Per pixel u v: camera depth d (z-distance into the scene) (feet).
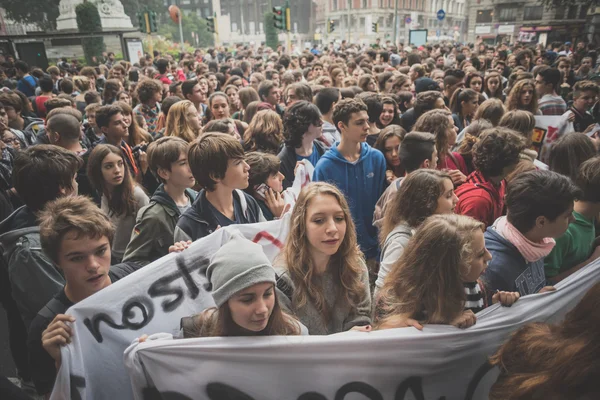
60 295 5.47
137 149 12.36
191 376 4.74
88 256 5.13
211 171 7.15
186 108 13.94
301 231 5.66
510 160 8.14
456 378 5.28
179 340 4.68
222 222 7.47
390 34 196.44
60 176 7.00
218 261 4.63
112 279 6.04
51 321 5.11
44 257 6.19
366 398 5.11
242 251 4.59
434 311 5.09
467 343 5.13
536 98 16.14
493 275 6.20
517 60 35.55
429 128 10.84
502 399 3.77
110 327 5.33
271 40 151.43
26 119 19.33
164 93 24.93
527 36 92.63
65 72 47.06
